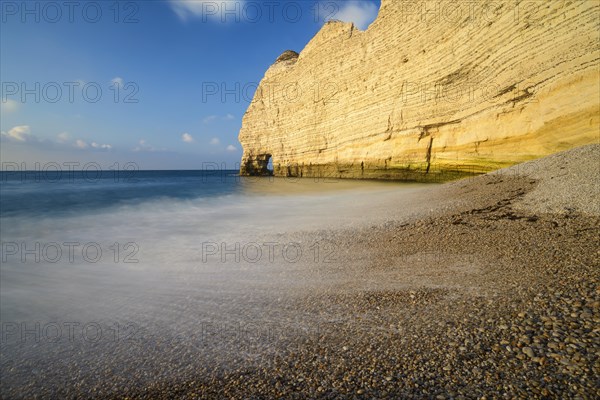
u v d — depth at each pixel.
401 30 27.45
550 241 6.27
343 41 36.12
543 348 3.20
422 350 3.42
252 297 5.31
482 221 8.28
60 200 18.20
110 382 3.46
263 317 4.59
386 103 29.66
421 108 25.53
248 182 38.62
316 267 6.52
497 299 4.34
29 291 5.97
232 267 6.88
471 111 20.88
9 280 6.52
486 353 3.24
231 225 11.64
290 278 6.04
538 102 16.00
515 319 3.78
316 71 40.50
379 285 5.34
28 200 17.72
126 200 19.20
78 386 3.44
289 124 46.81
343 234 8.86
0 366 3.84
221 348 3.90
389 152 29.42
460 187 13.77
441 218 9.16
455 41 21.86
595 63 13.22
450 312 4.16
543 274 4.91
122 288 6.01
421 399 2.75
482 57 19.77
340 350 3.61
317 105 40.69
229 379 3.31
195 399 3.06
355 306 4.66
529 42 16.41
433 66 24.08
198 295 5.54
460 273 5.44
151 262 7.47
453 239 7.28
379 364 3.28
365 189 23.31
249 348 3.85
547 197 9.11
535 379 2.82
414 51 26.02
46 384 3.51
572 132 14.29
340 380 3.11
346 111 35.84
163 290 5.83
